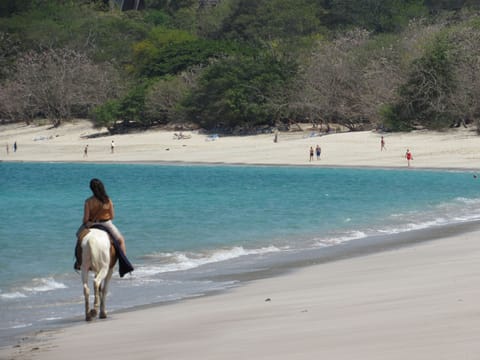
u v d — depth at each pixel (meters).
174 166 85.94
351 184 56.03
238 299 14.71
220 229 29.89
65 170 82.56
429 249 21.41
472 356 8.05
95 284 13.66
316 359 8.69
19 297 16.73
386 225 30.11
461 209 36.00
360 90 103.69
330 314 11.82
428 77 93.81
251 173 71.94
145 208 39.97
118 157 98.81
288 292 15.12
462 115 92.56
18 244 26.38
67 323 13.59
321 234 27.69
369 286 14.87
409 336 9.44
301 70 112.50
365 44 116.12
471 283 13.78
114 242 14.30
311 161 83.00
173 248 24.58
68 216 37.50
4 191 55.66
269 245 24.95
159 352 9.95
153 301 15.46
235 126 112.25
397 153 83.19
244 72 111.38
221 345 10.04
